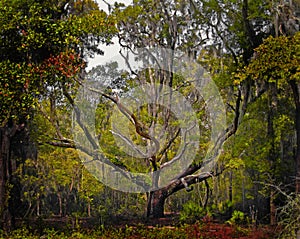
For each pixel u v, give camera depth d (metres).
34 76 12.99
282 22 15.26
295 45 13.12
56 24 13.48
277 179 15.85
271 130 16.44
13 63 12.63
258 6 15.78
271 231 12.72
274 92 16.20
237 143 16.81
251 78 15.63
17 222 15.23
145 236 13.32
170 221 16.72
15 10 13.22
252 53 16.52
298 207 10.74
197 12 17.45
